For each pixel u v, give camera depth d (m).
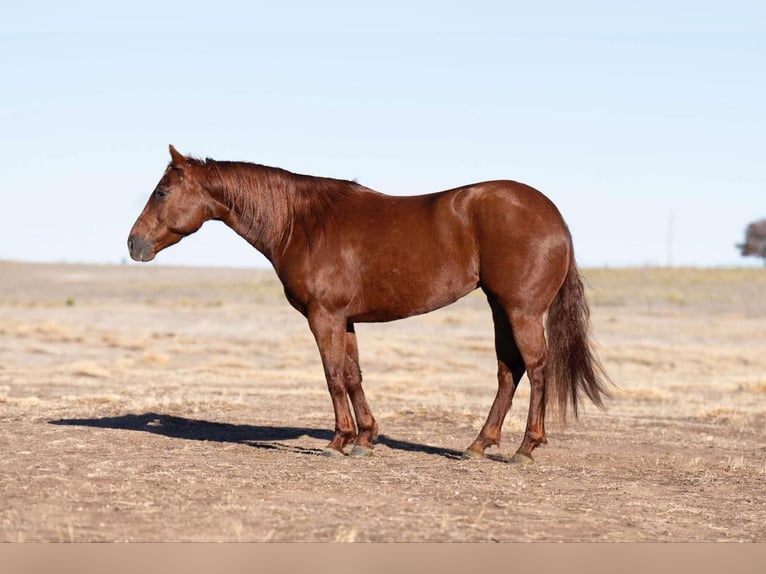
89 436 10.98
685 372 28.12
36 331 34.84
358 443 10.15
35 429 11.49
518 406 17.09
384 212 9.78
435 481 8.82
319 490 8.22
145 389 18.08
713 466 10.52
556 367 9.63
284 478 8.70
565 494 8.52
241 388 19.12
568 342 9.62
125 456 9.64
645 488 9.01
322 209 9.88
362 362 28.58
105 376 22.14
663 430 13.66
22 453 9.69
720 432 13.80
